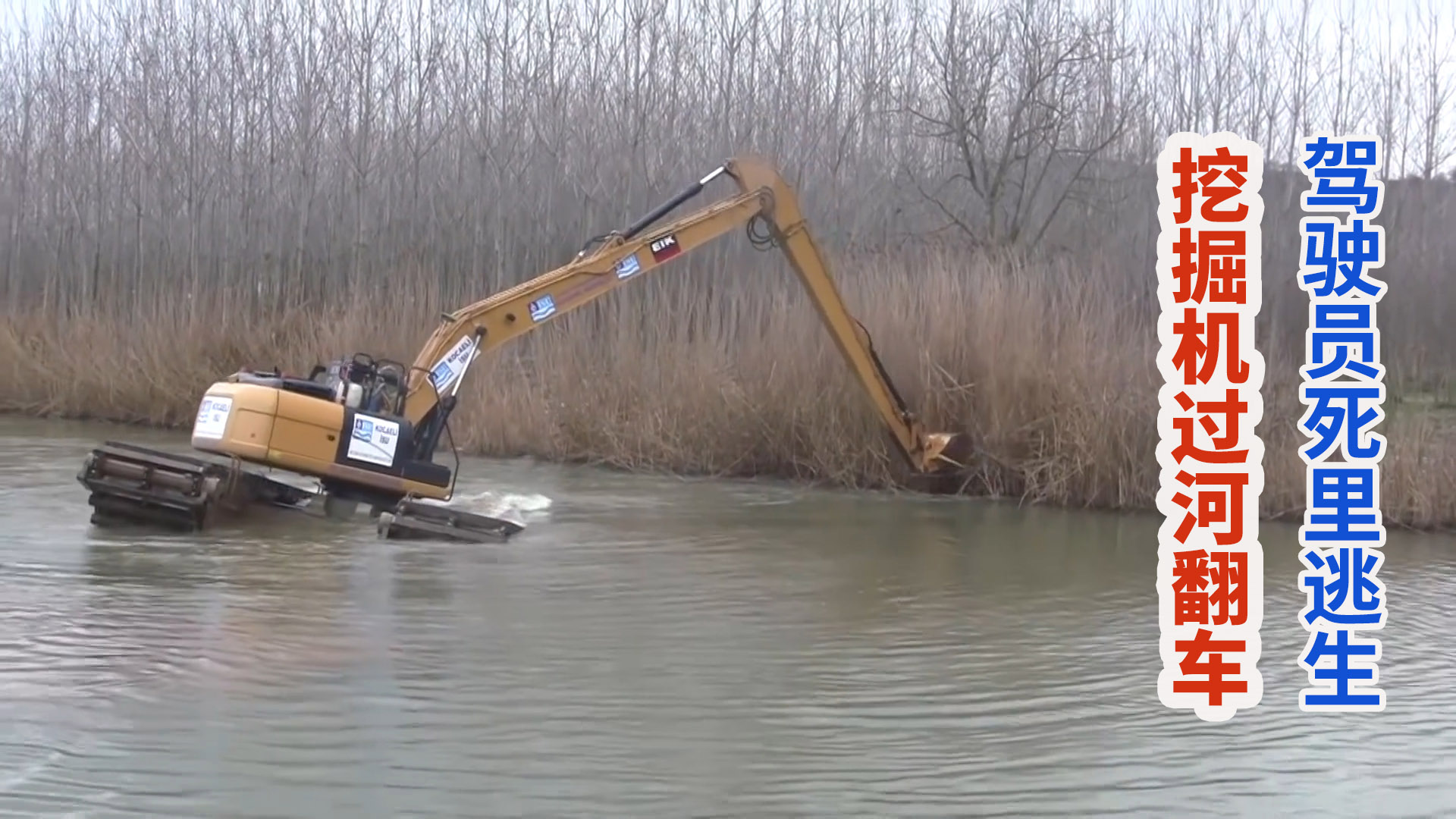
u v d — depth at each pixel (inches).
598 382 740.7
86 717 263.9
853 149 954.1
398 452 465.4
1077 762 259.3
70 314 1011.3
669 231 544.4
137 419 880.9
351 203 983.6
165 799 224.7
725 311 764.6
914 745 265.4
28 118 1076.5
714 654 328.2
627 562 444.5
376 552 437.7
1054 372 632.4
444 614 355.9
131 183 1020.5
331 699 279.1
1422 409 753.6
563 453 732.7
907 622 370.0
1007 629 364.5
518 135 961.5
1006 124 950.4
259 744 251.8
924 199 945.5
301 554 428.1
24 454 684.1
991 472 638.5
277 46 1019.9
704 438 695.7
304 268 981.8
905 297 679.7
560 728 267.0
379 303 835.4
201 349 872.9
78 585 373.4
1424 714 301.6
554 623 353.1
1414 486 576.4
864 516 571.2
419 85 992.9
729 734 267.4
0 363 939.3
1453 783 255.0
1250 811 237.9
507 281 939.3
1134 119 955.3
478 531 472.1
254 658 307.1
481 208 953.5
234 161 1005.8
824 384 678.5
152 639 319.9
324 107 1002.1
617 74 964.6
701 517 554.6
